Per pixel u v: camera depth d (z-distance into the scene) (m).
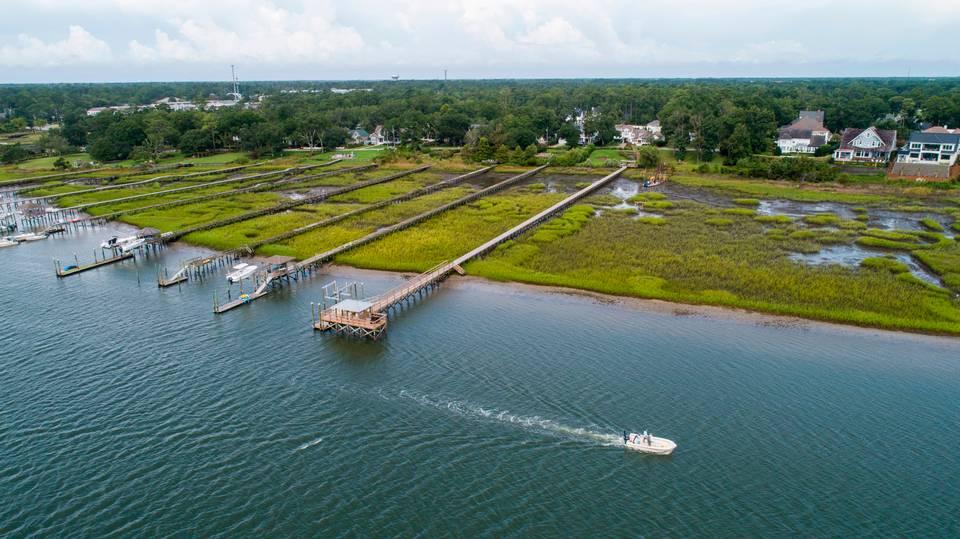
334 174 174.88
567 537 38.44
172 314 72.81
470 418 50.38
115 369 58.88
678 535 38.50
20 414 51.28
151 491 42.47
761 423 49.41
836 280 81.69
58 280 86.06
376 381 56.31
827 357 60.78
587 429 48.84
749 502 41.12
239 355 61.81
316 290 81.19
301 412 51.53
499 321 69.94
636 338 65.00
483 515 40.25
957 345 63.88
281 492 42.31
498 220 116.88
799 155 187.25
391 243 100.44
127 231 113.56
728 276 84.06
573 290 80.12
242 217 119.19
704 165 175.50
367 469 44.53
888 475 43.47
